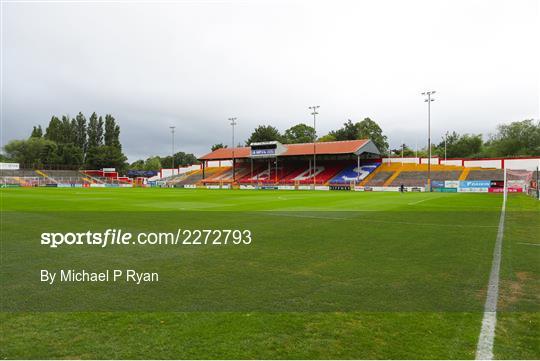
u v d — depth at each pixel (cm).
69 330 475
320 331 470
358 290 647
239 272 774
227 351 416
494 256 925
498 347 426
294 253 966
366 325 490
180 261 876
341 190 6181
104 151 11175
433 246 1061
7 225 1523
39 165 10044
